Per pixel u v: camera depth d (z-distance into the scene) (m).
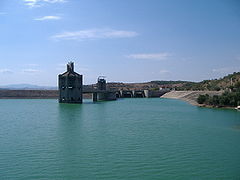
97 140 56.84
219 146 51.56
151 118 95.81
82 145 52.41
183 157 44.34
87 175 36.38
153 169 38.53
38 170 38.34
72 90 175.88
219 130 69.38
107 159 43.12
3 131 68.31
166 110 128.12
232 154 46.19
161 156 44.69
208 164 40.75
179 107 146.75
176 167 39.47
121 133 64.94
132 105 164.62
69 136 61.31
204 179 35.09
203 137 60.12
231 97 135.50
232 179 35.09
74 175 36.31
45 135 62.69
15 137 60.38
